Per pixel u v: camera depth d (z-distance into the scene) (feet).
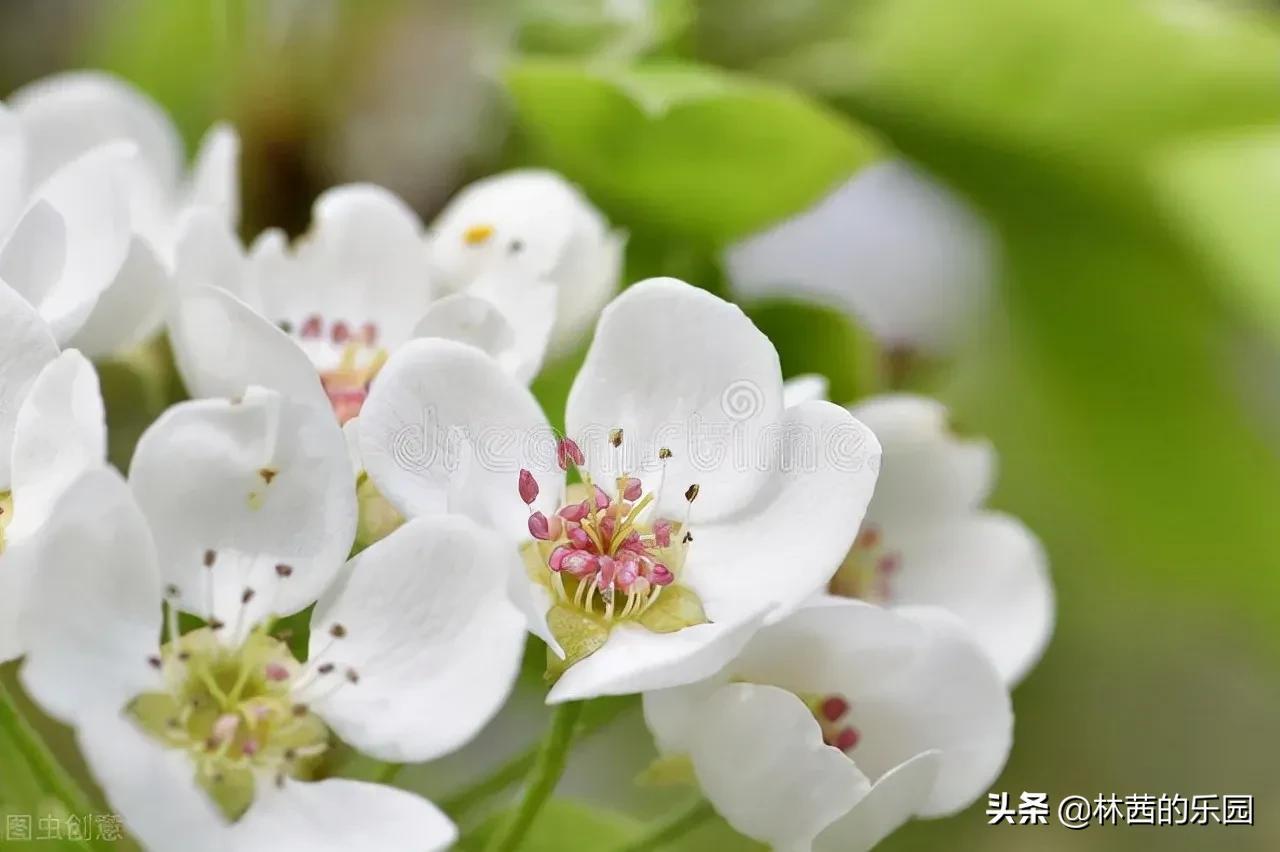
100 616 0.90
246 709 0.91
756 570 0.93
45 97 1.05
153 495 0.91
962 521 1.03
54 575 0.88
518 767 0.99
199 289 0.92
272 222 1.15
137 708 0.90
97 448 0.89
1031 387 1.23
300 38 1.15
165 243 0.99
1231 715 1.25
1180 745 1.23
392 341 0.99
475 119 1.15
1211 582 1.24
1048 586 1.02
